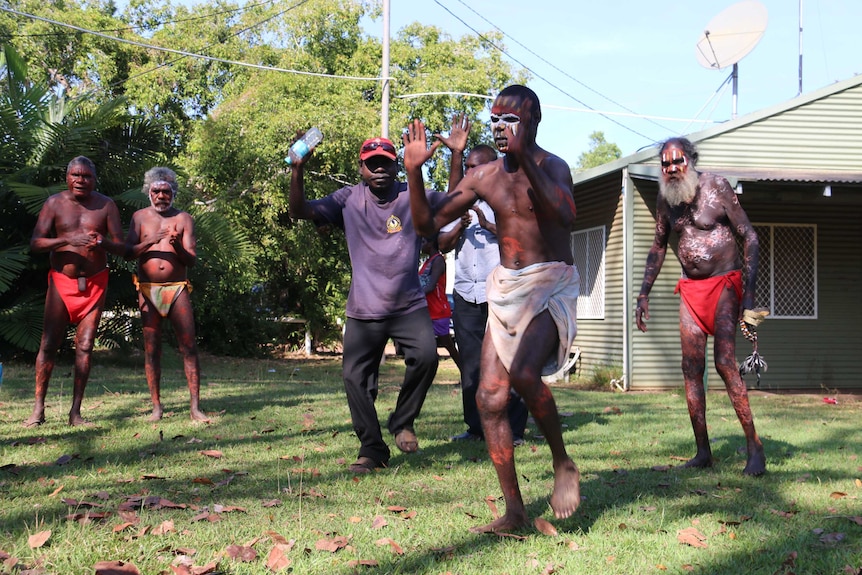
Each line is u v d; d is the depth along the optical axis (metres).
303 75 21.75
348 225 5.15
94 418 6.91
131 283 13.76
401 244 5.08
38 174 13.08
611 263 14.02
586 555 3.38
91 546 3.30
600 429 7.12
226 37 27.95
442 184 26.02
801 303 14.03
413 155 3.50
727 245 5.41
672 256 13.46
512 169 3.68
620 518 3.98
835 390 13.47
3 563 3.07
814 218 14.08
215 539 3.46
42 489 4.34
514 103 3.59
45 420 6.65
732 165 13.81
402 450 5.23
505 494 3.76
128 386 9.38
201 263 14.63
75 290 6.54
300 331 22.94
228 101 22.75
